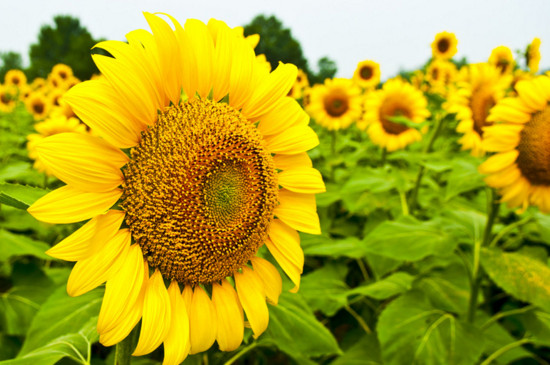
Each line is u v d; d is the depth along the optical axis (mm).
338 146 1573
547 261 789
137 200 305
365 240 640
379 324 560
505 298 944
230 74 357
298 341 401
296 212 387
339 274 805
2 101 2260
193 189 317
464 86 917
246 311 350
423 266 828
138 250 302
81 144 279
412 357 518
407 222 701
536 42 1211
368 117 1301
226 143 336
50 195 270
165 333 298
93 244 280
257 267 372
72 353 316
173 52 317
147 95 304
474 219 698
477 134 895
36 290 633
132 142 304
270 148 385
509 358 654
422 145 1618
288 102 382
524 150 595
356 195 1028
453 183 693
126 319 285
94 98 283
